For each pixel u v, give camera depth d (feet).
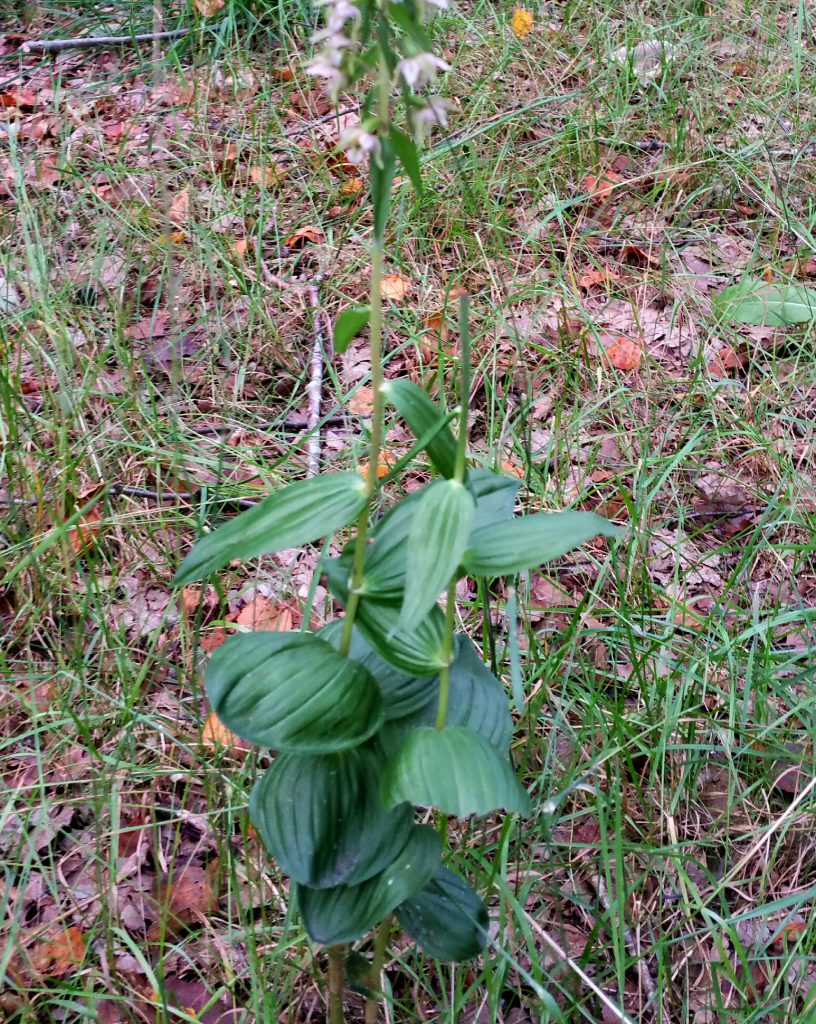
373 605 1.54
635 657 2.44
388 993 2.00
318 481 1.53
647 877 2.25
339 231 4.11
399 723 1.67
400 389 1.48
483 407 3.44
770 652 2.57
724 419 3.32
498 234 3.81
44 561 2.74
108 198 4.19
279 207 4.23
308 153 4.51
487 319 3.55
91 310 3.62
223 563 1.51
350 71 1.35
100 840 2.27
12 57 5.39
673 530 3.07
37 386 3.42
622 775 2.39
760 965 2.12
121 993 2.05
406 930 1.73
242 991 2.07
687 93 4.86
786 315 3.57
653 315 3.80
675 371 3.57
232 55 5.07
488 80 4.82
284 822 1.57
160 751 2.40
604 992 2.07
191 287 3.83
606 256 4.11
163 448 3.14
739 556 2.99
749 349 3.64
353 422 3.39
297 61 5.00
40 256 3.36
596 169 4.34
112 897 2.11
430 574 1.36
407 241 3.99
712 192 4.36
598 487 3.09
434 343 3.58
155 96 4.77
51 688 2.56
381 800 1.48
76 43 5.35
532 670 2.50
